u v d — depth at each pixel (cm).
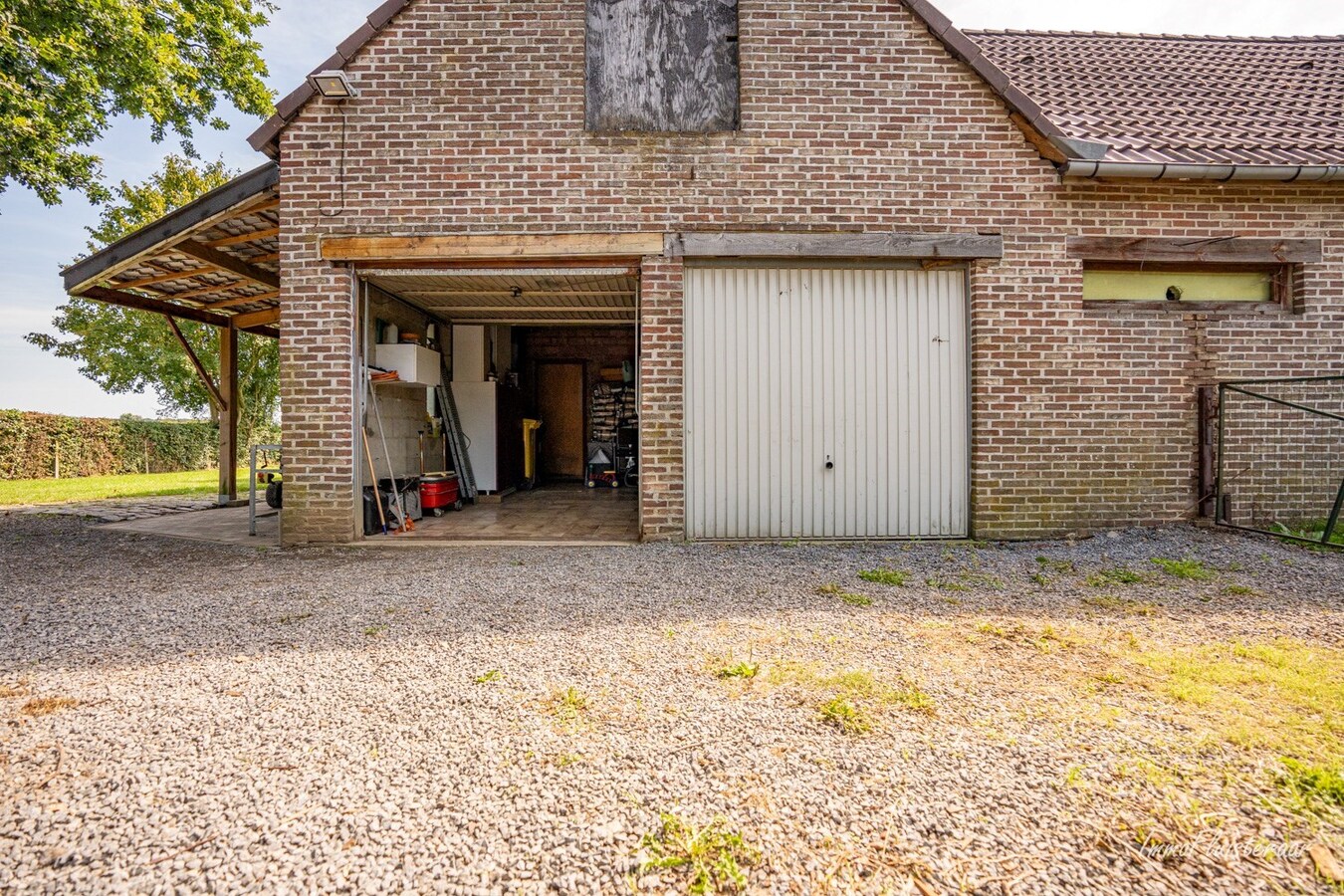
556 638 326
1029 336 571
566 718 239
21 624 355
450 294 762
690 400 579
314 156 567
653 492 579
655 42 593
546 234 567
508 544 575
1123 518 575
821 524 583
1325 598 384
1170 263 585
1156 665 285
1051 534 573
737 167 568
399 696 260
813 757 211
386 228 566
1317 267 578
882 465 583
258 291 844
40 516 798
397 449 732
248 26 1267
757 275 580
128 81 1030
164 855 166
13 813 183
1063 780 196
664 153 568
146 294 833
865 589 417
